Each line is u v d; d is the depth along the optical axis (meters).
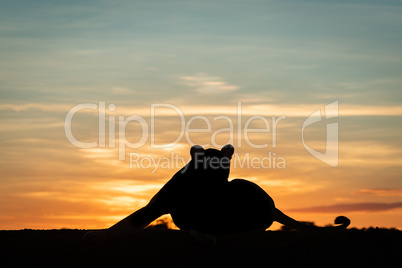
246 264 11.36
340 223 13.26
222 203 12.30
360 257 11.62
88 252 12.09
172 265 11.41
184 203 12.29
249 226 12.46
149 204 12.48
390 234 12.95
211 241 12.01
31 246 12.47
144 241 12.65
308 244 12.30
